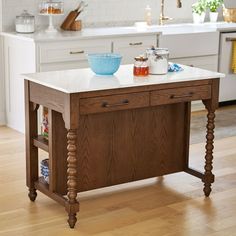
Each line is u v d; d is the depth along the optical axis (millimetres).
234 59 8586
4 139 7266
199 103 8539
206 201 5723
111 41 7516
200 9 8828
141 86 5289
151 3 8617
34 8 7770
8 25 7625
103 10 8266
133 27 8328
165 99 5438
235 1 9445
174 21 8883
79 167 5555
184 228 5230
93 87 5066
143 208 5570
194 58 8281
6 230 5156
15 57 7398
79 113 5066
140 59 5484
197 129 7730
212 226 5266
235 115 8398
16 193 5816
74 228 5203
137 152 5816
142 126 5793
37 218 5355
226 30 8492
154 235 5113
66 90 4980
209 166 5773
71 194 5188
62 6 7629
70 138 5117
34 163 5629
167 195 5832
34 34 7363
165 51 5559
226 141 7320
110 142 5660
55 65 7191
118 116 5656
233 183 6129
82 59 7336
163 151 5949
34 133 5613
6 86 7672
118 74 5547
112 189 5941
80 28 7805
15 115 7613
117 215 5438
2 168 6383
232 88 8758
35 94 5434
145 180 6152
